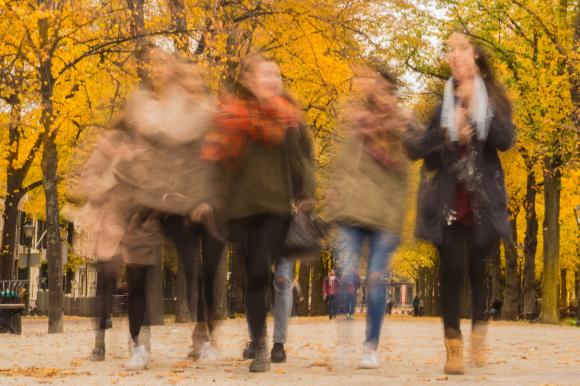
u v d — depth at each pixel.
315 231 6.64
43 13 16.56
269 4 22.02
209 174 6.96
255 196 6.45
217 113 6.54
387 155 7.03
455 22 34.06
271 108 6.39
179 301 20.12
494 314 42.03
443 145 6.39
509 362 8.20
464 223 6.45
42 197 41.38
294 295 41.97
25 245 64.19
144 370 6.92
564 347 11.77
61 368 7.14
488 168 6.42
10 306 17.02
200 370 6.72
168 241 7.65
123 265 7.79
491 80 6.48
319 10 22.53
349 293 7.21
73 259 52.72
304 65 23.44
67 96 20.92
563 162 32.31
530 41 33.53
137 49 18.86
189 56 19.05
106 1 19.41
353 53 23.08
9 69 19.00
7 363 7.95
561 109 31.22
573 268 52.53
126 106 7.31
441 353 9.41
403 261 50.94
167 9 19.83
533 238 39.91
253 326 6.53
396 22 23.73
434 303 57.41
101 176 7.37
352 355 8.75
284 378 5.95
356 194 6.99
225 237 6.83
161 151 7.15
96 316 8.09
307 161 6.59
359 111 7.04
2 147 27.38
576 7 34.41
